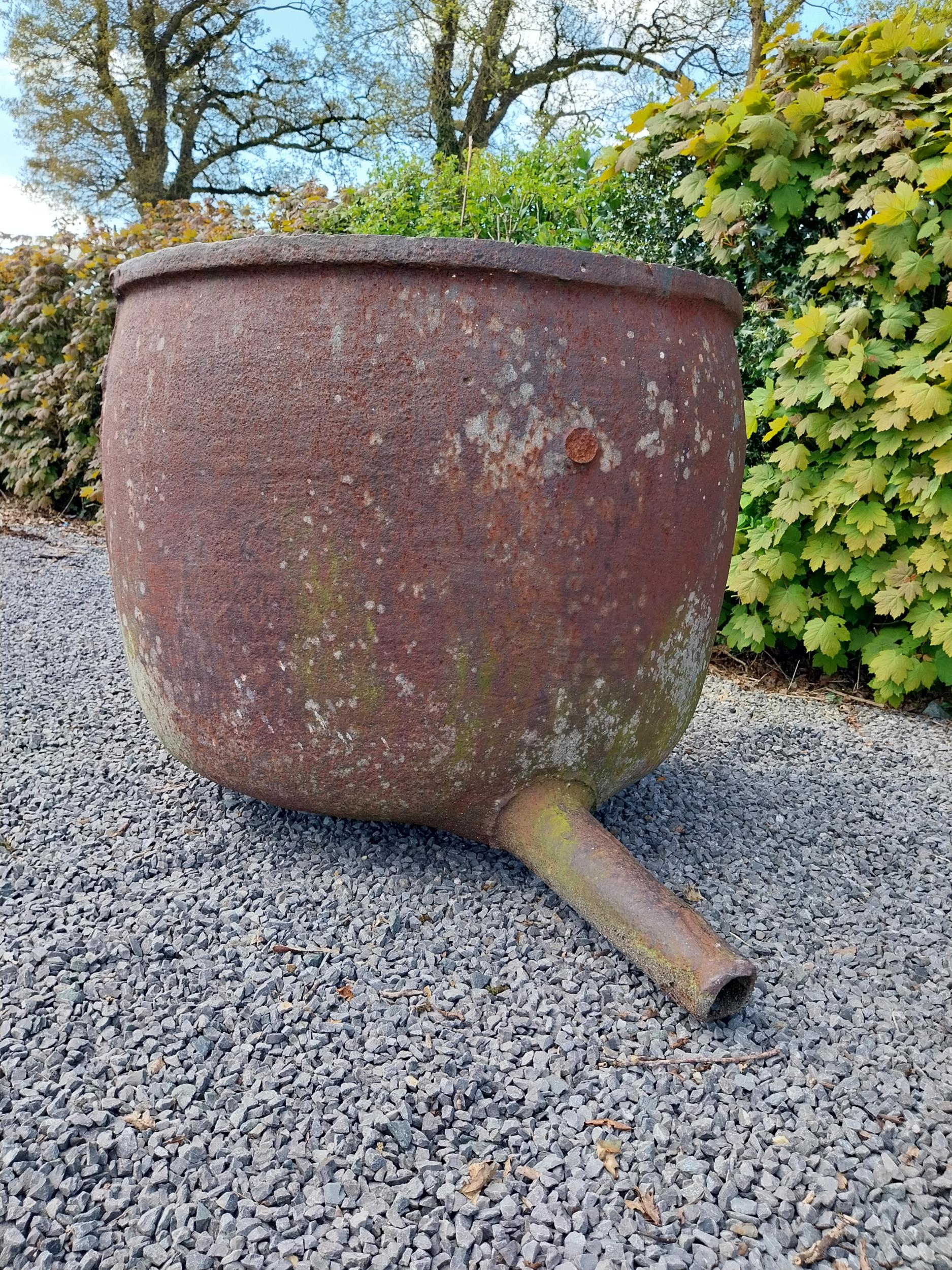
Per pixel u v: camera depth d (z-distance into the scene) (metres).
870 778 2.71
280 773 1.77
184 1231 1.12
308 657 1.64
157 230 5.80
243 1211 1.15
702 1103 1.38
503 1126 1.30
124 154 16.34
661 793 2.46
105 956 1.62
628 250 4.05
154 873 1.92
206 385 1.61
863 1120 1.36
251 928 1.74
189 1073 1.37
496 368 1.52
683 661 1.85
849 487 3.17
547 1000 1.57
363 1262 1.10
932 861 2.20
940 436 2.92
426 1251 1.12
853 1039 1.54
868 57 3.11
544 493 1.55
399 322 1.51
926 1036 1.56
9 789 2.28
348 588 1.58
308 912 1.79
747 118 3.28
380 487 1.53
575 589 1.61
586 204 4.60
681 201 3.80
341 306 1.52
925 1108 1.40
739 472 1.92
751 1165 1.26
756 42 7.80
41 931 1.69
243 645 1.68
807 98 3.17
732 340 1.91
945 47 3.10
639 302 1.62
